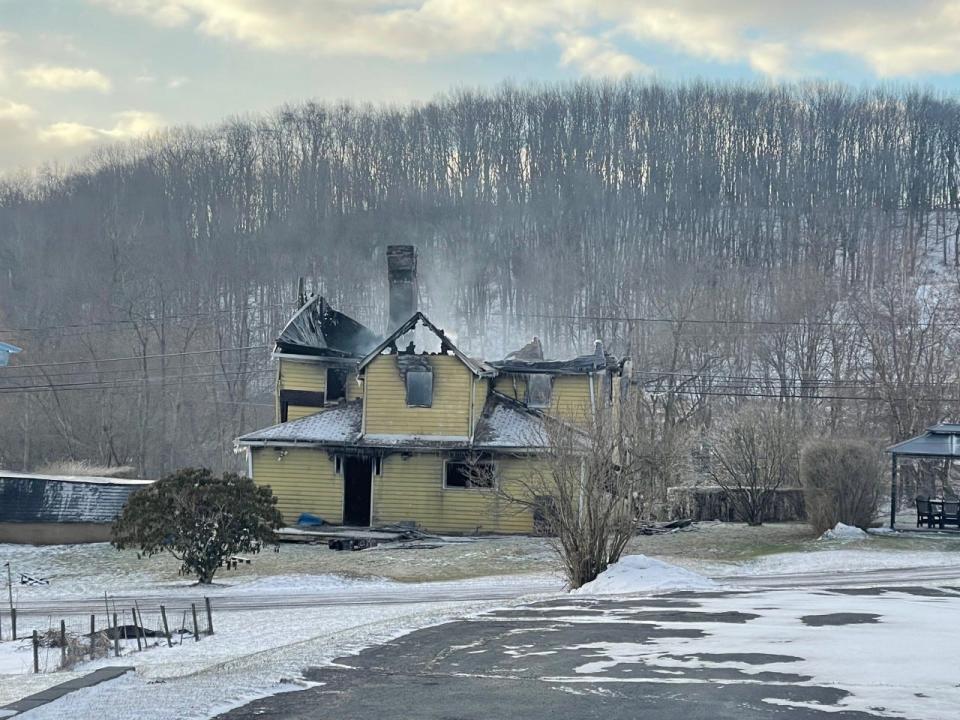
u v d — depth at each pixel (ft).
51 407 254.88
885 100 461.78
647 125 428.97
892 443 201.87
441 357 143.84
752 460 165.17
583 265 337.31
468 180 405.80
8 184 410.52
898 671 43.91
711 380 216.54
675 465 154.40
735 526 158.30
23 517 139.95
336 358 157.69
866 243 373.20
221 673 45.80
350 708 38.60
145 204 373.40
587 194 391.24
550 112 426.51
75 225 351.67
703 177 405.18
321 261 344.08
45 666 67.62
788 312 266.16
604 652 49.44
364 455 144.25
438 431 143.13
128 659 64.13
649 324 250.37
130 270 306.35
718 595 77.82
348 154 417.28
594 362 148.77
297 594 102.94
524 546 127.34
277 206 387.75
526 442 138.92
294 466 147.64
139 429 251.80
